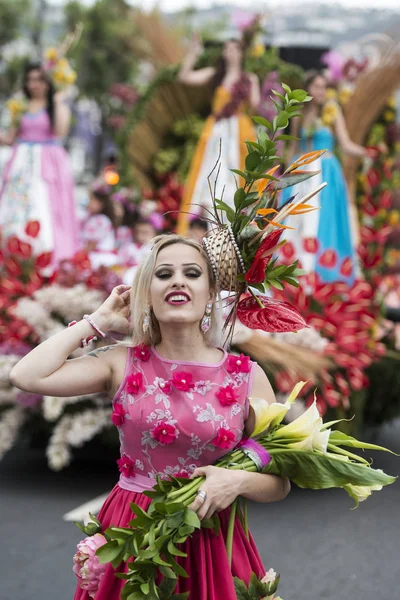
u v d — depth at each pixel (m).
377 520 6.91
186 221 10.32
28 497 7.21
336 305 7.80
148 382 3.57
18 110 11.40
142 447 3.55
